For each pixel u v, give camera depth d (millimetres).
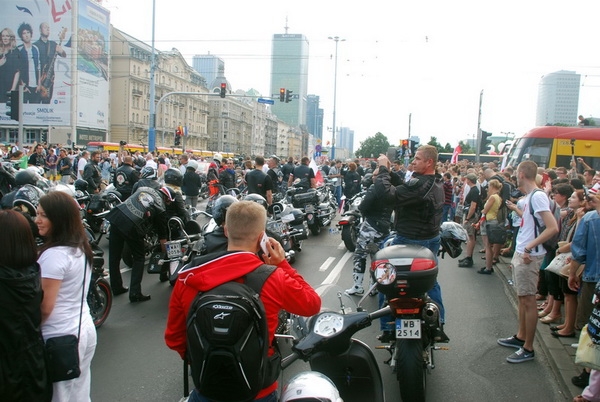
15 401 2656
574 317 5801
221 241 4695
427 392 4559
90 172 13477
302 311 2619
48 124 70562
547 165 21297
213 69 180125
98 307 6086
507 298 7777
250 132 138875
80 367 3094
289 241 9477
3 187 9359
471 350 5594
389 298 3885
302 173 14828
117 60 80938
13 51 70312
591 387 4000
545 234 5027
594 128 21297
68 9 69625
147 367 5008
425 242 5184
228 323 2244
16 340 2631
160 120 90625
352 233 10273
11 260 2656
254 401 2508
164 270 8102
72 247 3096
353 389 3598
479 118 36469
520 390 4633
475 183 10266
